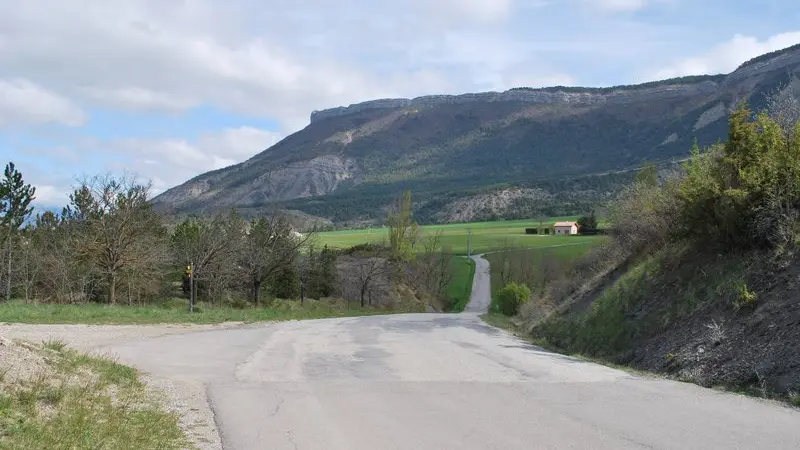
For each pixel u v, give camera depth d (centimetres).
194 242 4334
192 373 1292
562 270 5900
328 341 2073
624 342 1656
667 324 1541
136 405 883
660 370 1321
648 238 2369
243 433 787
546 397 1016
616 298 1984
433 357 1625
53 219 4319
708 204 1711
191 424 834
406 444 724
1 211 3922
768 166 1545
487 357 1638
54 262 3741
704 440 717
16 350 962
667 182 2236
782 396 969
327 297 6594
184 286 4212
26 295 3744
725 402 952
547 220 13600
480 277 8662
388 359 1576
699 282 1598
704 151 1964
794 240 1399
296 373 1321
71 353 1102
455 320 3772
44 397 775
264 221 4684
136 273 3712
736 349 1186
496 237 11462
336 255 7338
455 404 966
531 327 2828
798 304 1162
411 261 7438
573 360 1602
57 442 615
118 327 2248
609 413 878
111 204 3600
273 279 5241
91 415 745
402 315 4616
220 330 2422
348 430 799
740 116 1719
